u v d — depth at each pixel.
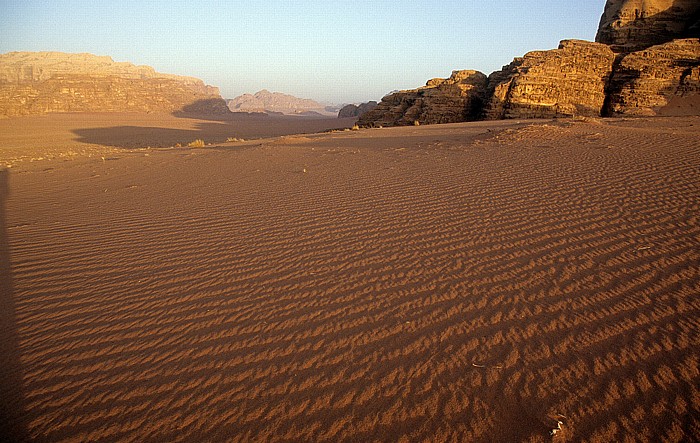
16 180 14.59
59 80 169.38
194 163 15.90
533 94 42.41
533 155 11.01
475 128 24.00
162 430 2.83
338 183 10.02
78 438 2.81
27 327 4.26
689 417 2.66
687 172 8.09
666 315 3.68
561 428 2.64
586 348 3.34
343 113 187.12
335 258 5.51
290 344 3.70
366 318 4.03
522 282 4.47
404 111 54.94
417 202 7.78
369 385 3.13
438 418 2.80
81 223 8.12
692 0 49.50
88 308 4.58
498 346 3.46
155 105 186.88
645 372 3.05
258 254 5.84
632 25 51.00
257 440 2.71
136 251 6.30
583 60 43.03
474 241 5.70
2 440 2.81
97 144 47.09
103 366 3.55
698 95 37.50
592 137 12.95
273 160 14.99
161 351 3.71
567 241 5.43
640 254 4.88
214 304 4.50
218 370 3.41
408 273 4.91
